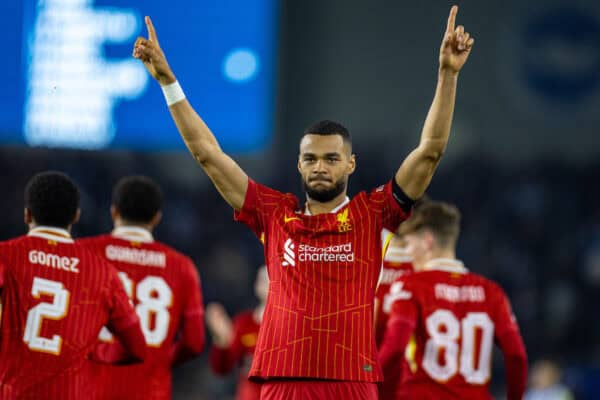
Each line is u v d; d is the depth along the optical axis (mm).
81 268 18469
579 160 67500
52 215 18484
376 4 67312
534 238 63781
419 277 21156
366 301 15648
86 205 59625
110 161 62250
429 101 66625
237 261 59531
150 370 22234
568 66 67688
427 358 20844
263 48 52438
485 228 64062
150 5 50938
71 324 18156
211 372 50000
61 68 49906
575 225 64812
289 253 15773
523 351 21312
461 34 15727
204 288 57344
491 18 67812
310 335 15367
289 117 66688
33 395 17688
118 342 19859
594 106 67625
